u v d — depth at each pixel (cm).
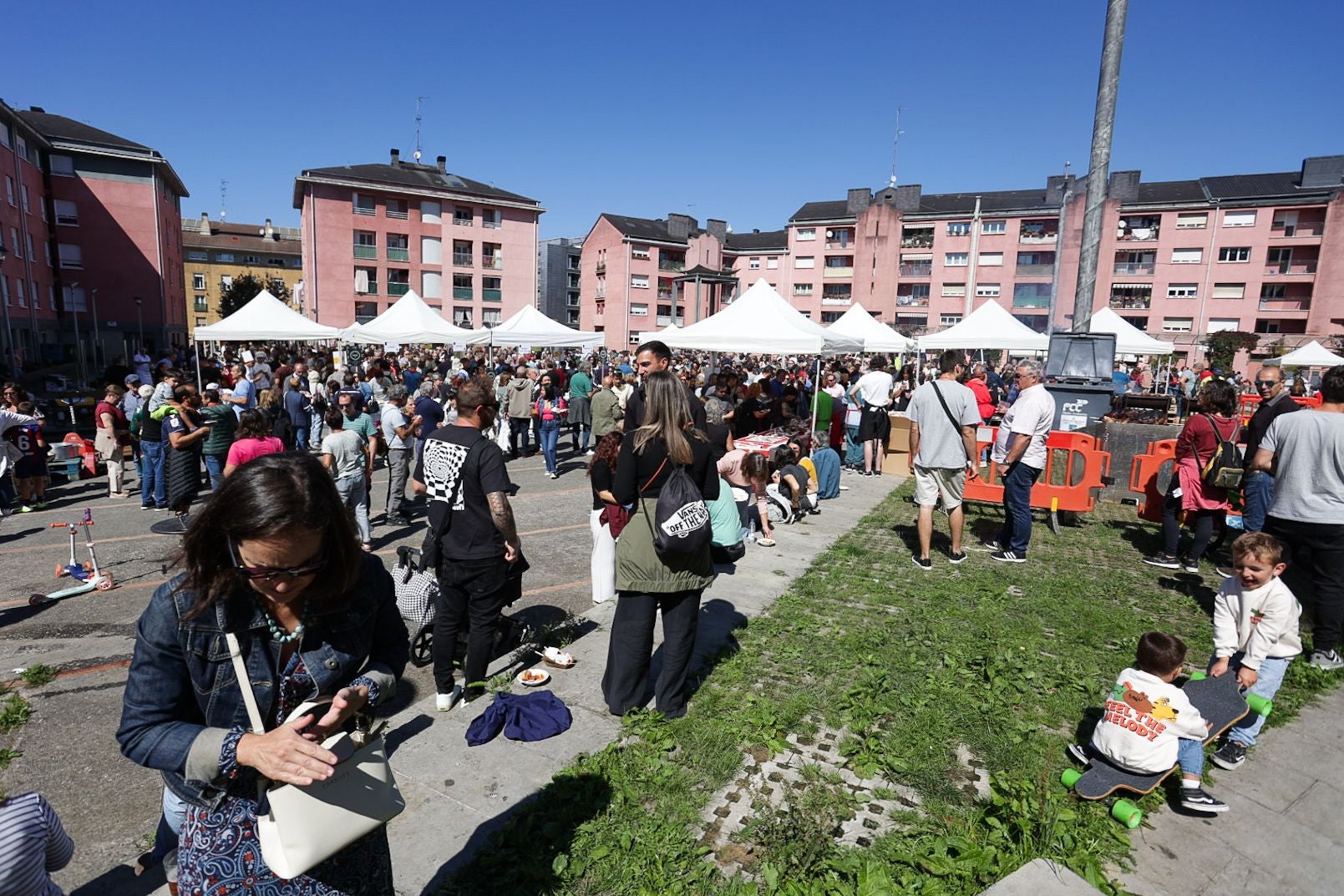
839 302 6731
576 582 664
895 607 575
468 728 374
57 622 575
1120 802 312
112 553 765
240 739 144
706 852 282
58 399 1775
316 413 1357
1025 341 1463
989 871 271
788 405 1159
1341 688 448
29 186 3856
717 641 490
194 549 143
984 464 902
